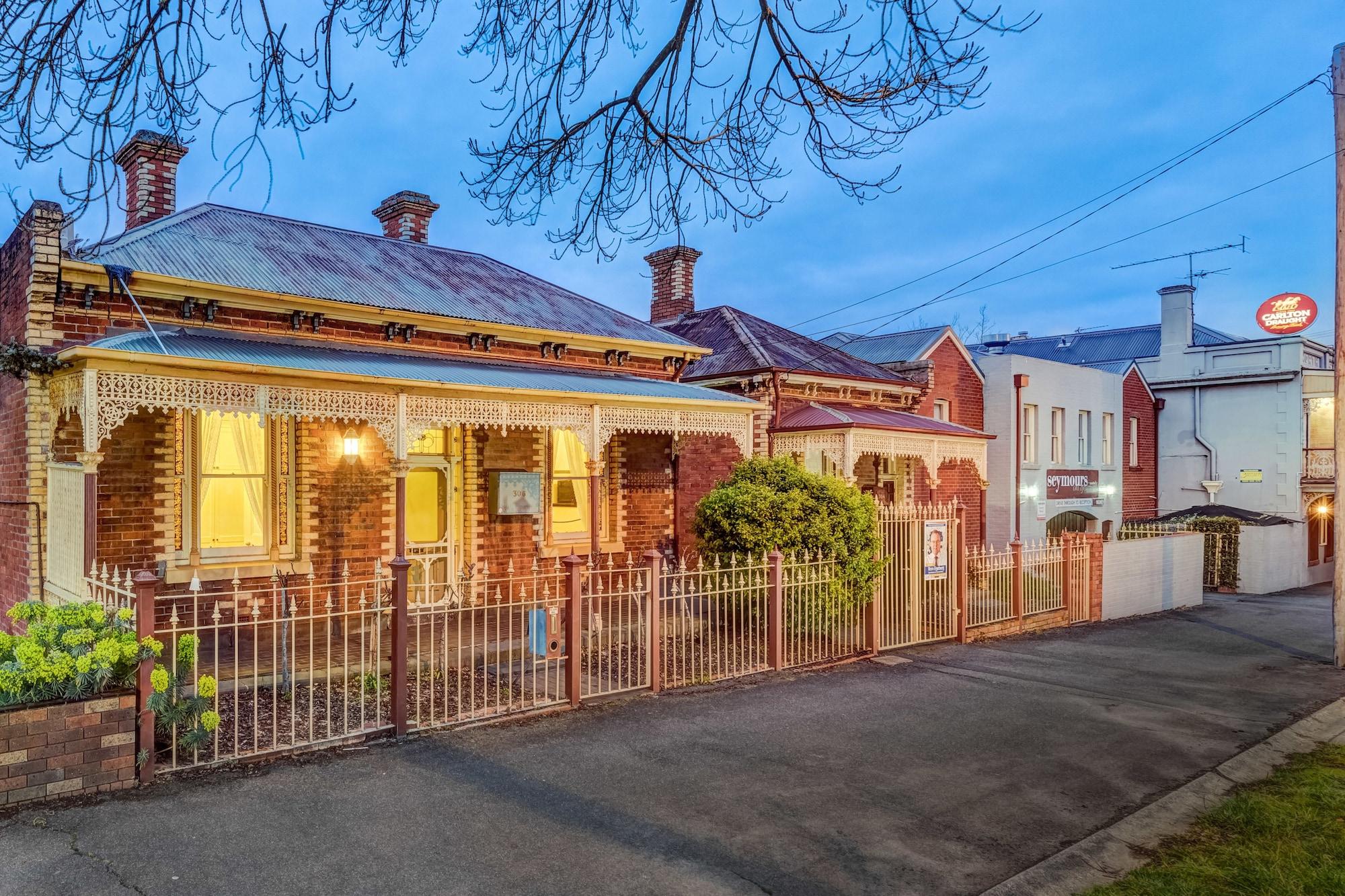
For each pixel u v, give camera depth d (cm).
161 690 565
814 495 1146
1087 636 1387
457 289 1349
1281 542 2267
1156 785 648
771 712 813
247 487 1066
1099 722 828
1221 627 1534
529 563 1316
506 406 1056
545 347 1330
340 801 558
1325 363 2945
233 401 849
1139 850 532
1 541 1033
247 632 1021
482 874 466
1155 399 2862
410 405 972
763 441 1639
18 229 926
